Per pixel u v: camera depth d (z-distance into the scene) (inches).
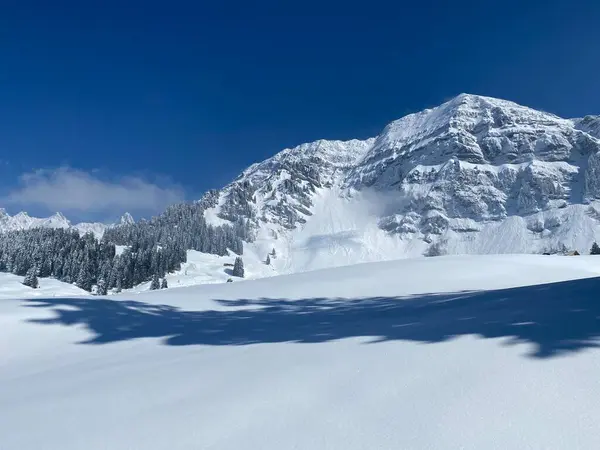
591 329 202.1
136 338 378.3
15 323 385.7
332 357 222.4
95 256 4133.9
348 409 151.8
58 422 172.6
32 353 343.6
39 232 4719.5
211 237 6594.5
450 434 124.6
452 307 383.6
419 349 212.4
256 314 496.7
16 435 162.2
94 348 351.6
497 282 725.3
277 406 162.7
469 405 140.6
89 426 165.0
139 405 183.9
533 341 195.3
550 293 349.1
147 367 260.8
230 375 214.2
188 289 701.9
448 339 224.1
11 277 3083.2
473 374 166.1
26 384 251.6
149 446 141.9
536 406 133.6
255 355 256.2
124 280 3944.4
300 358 230.2
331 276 816.9
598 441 111.3
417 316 358.6
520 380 153.3
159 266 4419.3
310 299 615.8
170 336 379.9
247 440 138.4
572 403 131.9
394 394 159.2
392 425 135.3
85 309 454.3
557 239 7160.4
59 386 235.8
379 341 247.1
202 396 185.5
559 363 163.2
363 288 698.2
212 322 445.7
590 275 803.4
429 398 150.7
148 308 504.1
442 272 817.5
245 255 7199.8
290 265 7303.2
